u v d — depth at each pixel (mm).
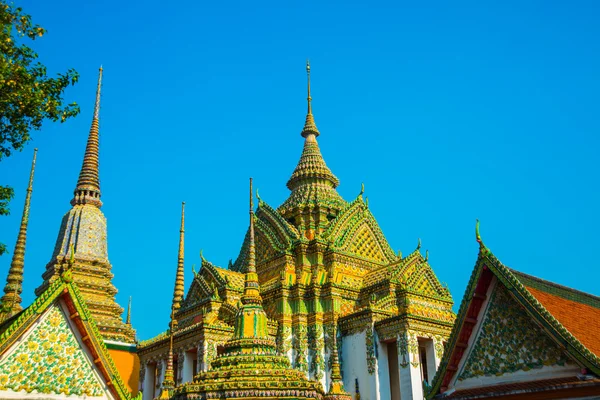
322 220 55250
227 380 20266
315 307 46750
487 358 19906
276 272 51094
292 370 21609
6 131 20719
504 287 20031
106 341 44938
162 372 43062
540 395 17828
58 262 47375
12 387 20469
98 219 50281
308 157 61406
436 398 20391
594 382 16656
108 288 47438
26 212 36781
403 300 44938
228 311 44719
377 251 54625
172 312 33219
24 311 21344
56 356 21641
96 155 53344
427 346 43312
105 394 22203
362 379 42875
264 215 56219
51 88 21016
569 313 20188
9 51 20078
